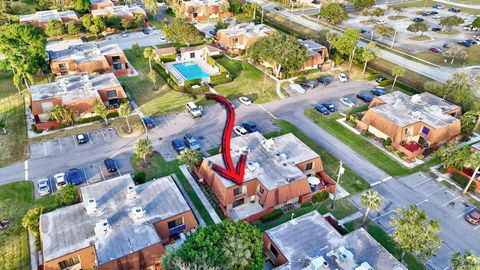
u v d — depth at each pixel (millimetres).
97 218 47062
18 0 154125
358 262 41875
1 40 81125
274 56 90250
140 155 60188
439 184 60500
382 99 78062
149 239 44125
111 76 85438
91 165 62469
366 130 73625
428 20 142875
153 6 137375
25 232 49469
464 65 103062
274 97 86438
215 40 115625
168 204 49844
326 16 136750
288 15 147875
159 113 78375
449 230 51625
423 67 101625
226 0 144625
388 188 59344
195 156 57938
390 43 118875
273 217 52875
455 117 76000
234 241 38812
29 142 68188
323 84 92750
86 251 42781
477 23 124562
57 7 140875
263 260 40438
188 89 87250
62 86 78375
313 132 73625
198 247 38594
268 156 59562
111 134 71062
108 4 144375
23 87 87875
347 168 63688
